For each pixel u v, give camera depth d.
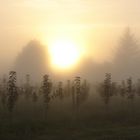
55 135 37.47
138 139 34.81
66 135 37.38
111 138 35.12
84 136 36.72
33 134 37.66
